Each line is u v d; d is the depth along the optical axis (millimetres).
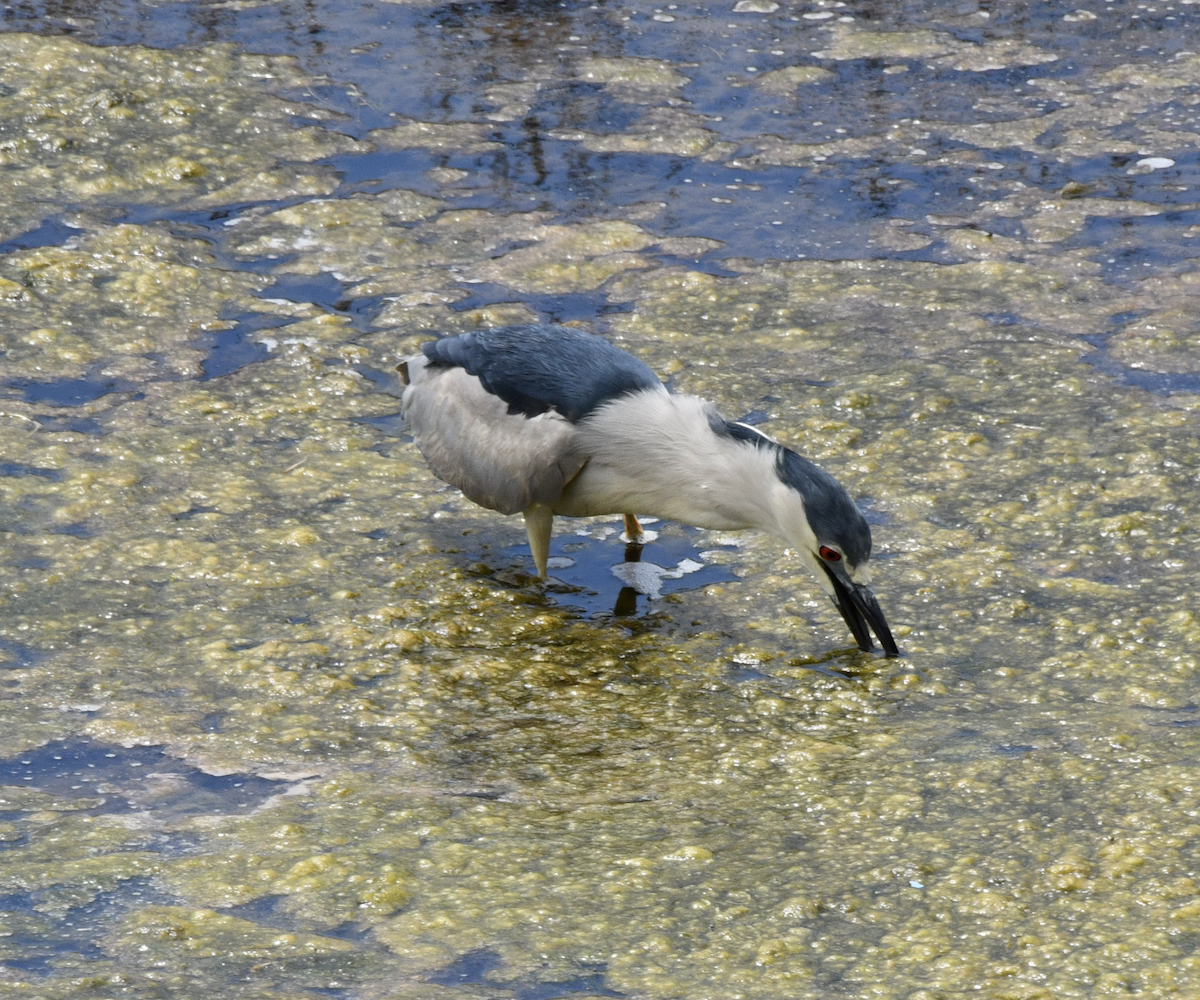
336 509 11227
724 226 15586
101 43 18969
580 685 9234
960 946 6656
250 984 6426
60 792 8031
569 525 11320
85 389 12648
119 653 9391
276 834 7617
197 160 16562
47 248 14789
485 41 19578
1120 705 8734
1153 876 7059
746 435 9719
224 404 12508
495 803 7969
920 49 19344
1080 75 18562
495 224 15617
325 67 18750
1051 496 11094
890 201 16000
